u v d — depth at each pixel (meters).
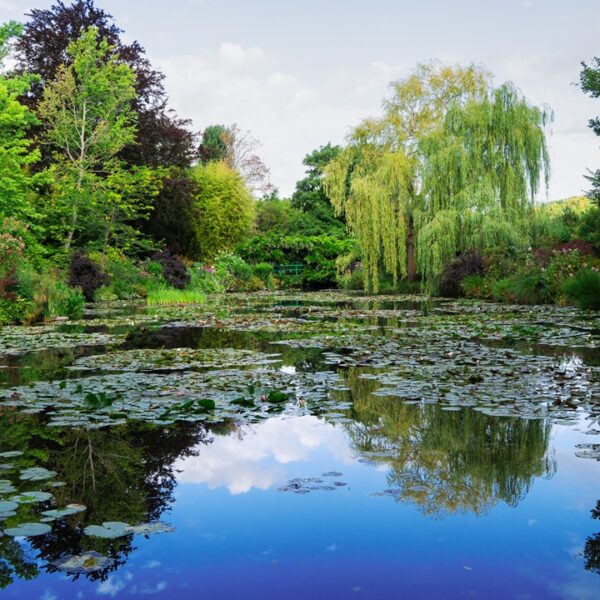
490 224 17.45
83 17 25.94
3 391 4.50
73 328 10.04
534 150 17.86
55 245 21.97
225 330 9.59
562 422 3.50
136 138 25.75
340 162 21.84
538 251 15.89
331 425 3.52
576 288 12.70
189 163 29.16
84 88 22.34
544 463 2.77
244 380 4.96
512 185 17.98
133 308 15.41
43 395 4.35
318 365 5.81
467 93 19.86
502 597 1.63
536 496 2.36
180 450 3.05
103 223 21.48
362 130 22.02
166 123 28.14
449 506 2.28
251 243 32.41
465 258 18.05
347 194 22.44
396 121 21.75
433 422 3.55
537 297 14.88
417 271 20.55
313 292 25.47
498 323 9.88
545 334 8.09
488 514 2.19
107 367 5.75
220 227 32.56
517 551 1.90
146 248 25.16
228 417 3.71
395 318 11.36
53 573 1.78
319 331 9.25
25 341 8.04
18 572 1.78
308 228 39.72
